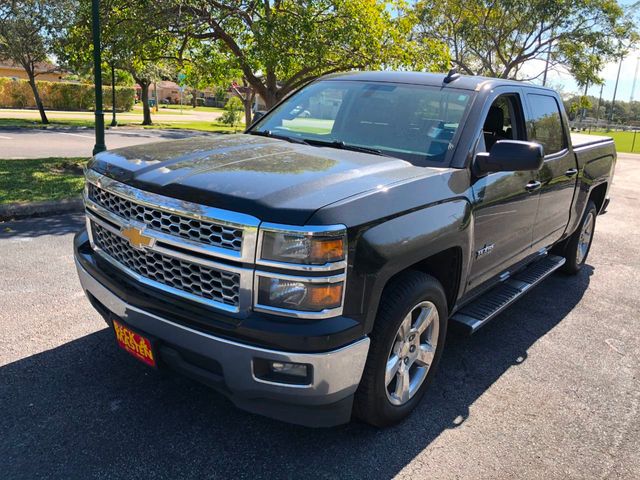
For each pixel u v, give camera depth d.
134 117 38.03
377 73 4.22
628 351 4.21
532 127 4.28
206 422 2.95
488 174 3.39
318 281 2.25
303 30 10.73
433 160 3.25
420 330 2.99
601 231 8.57
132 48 10.96
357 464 2.69
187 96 89.56
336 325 2.32
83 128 24.39
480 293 3.80
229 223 2.28
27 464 2.53
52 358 3.49
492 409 3.28
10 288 4.54
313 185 2.47
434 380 3.58
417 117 3.57
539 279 4.62
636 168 19.84
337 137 3.65
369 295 2.42
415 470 2.68
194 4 11.16
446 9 27.88
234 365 2.34
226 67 13.52
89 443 2.71
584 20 26.67
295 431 2.92
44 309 4.17
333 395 2.42
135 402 3.08
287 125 3.97
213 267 2.36
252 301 2.31
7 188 8.13
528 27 27.38
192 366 2.54
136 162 2.84
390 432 2.97
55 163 11.09
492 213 3.46
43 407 2.98
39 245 5.75
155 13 10.54
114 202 2.82
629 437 3.08
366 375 2.64
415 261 2.69
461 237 3.05
